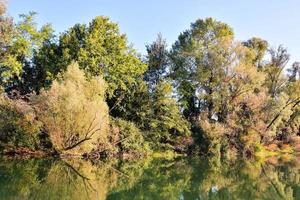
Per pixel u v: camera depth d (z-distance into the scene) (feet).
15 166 91.35
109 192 69.26
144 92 151.94
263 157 176.04
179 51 189.26
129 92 149.07
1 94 115.75
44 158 108.17
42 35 139.13
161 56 193.77
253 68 176.55
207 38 192.24
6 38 121.60
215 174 103.35
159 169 107.76
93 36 141.90
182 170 108.47
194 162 133.69
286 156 185.88
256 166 131.64
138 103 150.51
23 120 108.68
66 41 144.15
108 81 141.90
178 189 77.51
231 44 175.83
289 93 206.59
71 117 105.50
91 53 140.26
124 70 147.43
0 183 70.85
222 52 176.04
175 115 158.40
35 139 109.91
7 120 108.27
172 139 163.02
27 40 130.82
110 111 150.10
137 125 148.87
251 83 177.58
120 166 108.06
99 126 107.65
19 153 111.34
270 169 123.95
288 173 114.21
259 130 177.88
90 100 110.42
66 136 108.47
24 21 130.52
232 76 175.52
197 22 194.80
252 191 79.92
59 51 145.79
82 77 110.73
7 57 127.03
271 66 209.67
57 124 106.32
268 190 81.92
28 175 80.48
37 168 90.27
